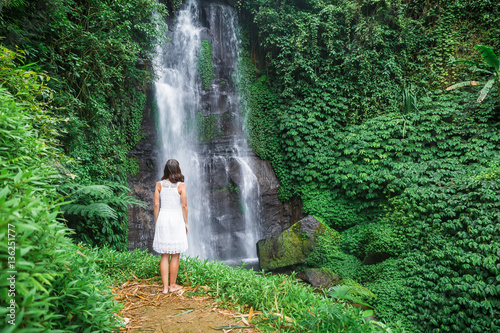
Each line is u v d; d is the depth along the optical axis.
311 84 12.79
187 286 4.40
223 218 11.76
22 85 3.17
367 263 8.99
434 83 11.88
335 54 12.55
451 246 7.07
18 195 1.57
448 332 6.11
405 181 9.31
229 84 14.15
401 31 12.48
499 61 9.48
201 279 4.43
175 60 13.38
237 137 13.32
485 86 9.57
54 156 3.72
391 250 8.27
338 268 9.20
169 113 12.07
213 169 12.13
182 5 14.22
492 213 6.82
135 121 10.47
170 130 12.01
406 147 10.36
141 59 10.19
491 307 5.75
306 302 3.82
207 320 3.38
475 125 9.86
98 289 2.45
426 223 8.00
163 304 3.80
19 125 2.11
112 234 7.57
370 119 11.69
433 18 12.94
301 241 9.73
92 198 7.08
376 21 12.52
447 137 10.25
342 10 12.58
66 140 6.77
